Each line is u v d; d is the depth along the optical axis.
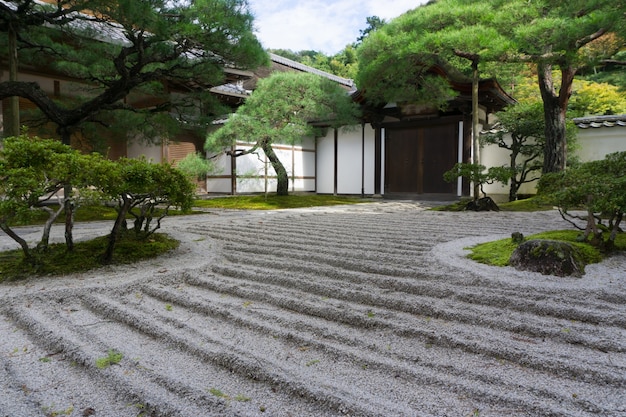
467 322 2.95
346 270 4.24
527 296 3.29
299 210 11.52
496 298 3.24
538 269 3.83
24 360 2.57
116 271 4.44
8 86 8.23
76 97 12.12
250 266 4.62
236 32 8.17
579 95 21.38
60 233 7.04
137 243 5.36
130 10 7.02
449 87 13.47
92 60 10.40
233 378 2.31
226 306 3.38
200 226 7.72
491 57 9.02
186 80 10.60
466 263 4.27
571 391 2.06
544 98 12.10
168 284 4.11
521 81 21.22
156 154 15.99
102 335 2.91
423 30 10.06
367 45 11.55
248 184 17.19
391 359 2.46
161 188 4.89
